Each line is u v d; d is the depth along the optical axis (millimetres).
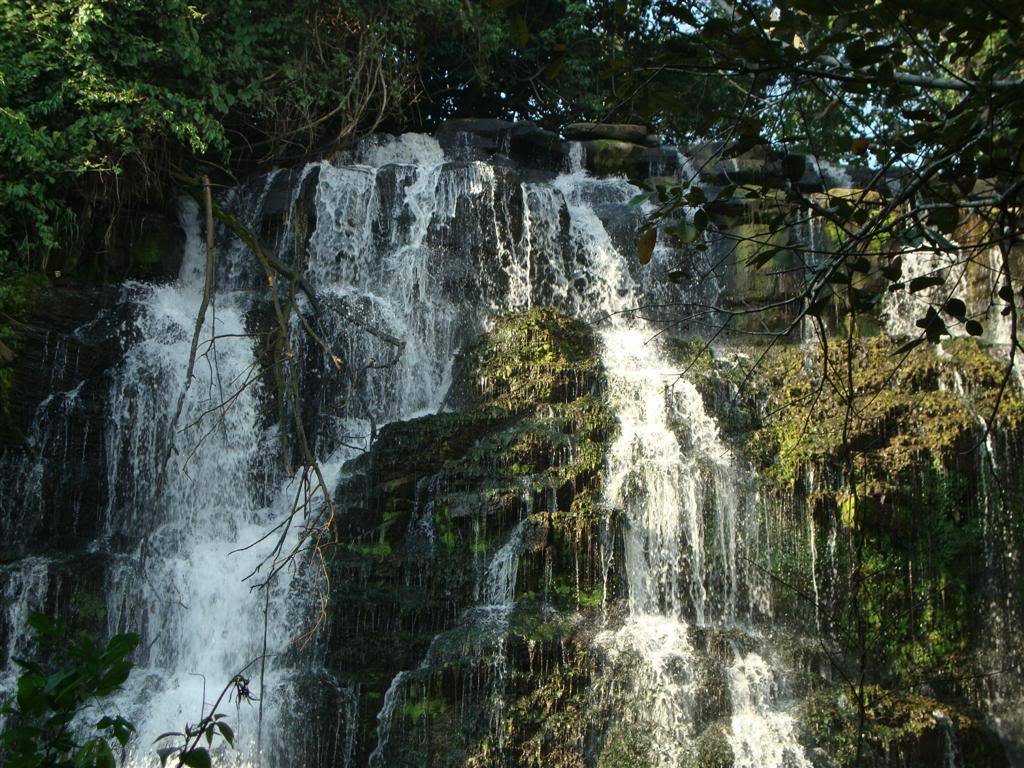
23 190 11859
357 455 12578
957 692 11344
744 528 11609
